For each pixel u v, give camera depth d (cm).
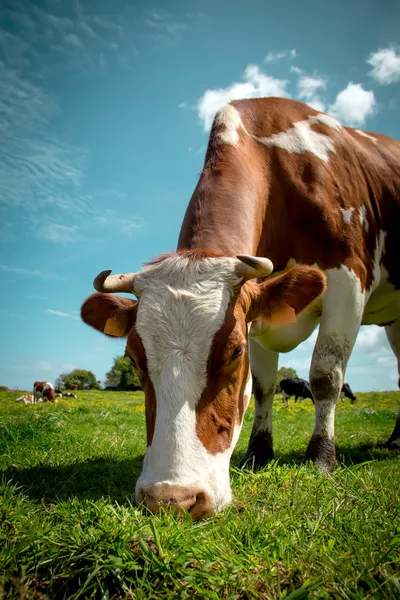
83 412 304
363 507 76
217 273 89
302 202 135
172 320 83
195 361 80
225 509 76
